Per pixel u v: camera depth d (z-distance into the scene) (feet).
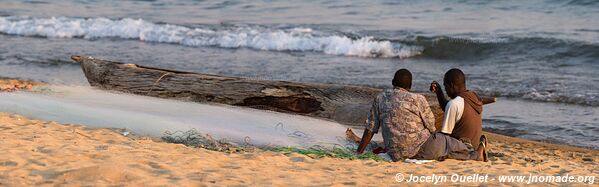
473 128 68.13
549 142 94.48
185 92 89.81
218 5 242.37
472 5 227.81
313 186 53.16
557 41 167.12
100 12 229.45
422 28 193.77
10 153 58.18
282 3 242.37
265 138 73.46
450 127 68.08
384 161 66.23
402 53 171.53
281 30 191.52
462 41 172.04
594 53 161.17
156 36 189.26
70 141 65.57
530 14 209.36
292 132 76.33
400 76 67.67
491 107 116.88
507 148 88.07
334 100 82.94
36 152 59.21
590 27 186.09
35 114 81.61
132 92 92.94
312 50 176.14
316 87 84.17
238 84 87.15
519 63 160.25
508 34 179.42
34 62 149.79
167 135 73.56
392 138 66.44
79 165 54.95
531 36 173.37
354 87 83.46
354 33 187.01
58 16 219.00
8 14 219.82
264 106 86.38
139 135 74.23
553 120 107.14
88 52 167.53
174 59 161.27
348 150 70.13
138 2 251.39
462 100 67.56
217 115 82.02
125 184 50.01
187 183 51.39
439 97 70.18
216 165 59.21
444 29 191.11
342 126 79.82
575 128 102.01
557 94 123.95
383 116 67.10
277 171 57.98
